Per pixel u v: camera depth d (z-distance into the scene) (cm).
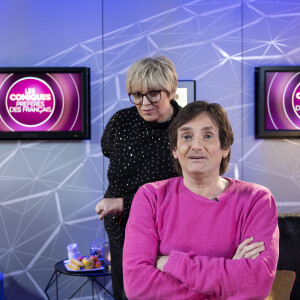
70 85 340
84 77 339
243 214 138
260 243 133
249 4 350
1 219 343
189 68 347
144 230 142
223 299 128
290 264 224
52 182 344
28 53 344
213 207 139
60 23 345
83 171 345
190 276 128
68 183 345
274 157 352
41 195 344
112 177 188
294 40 352
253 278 127
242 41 350
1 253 342
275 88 347
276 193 352
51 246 344
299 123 348
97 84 345
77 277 344
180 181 149
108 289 345
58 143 345
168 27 346
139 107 178
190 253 133
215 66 348
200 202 139
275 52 351
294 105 347
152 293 132
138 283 134
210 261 130
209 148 138
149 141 182
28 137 339
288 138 350
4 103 339
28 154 344
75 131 339
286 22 352
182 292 130
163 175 180
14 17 344
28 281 343
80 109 341
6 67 339
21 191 343
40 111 341
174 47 346
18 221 343
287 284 191
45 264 343
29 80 340
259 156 351
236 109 350
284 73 346
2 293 295
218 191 143
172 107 187
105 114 345
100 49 346
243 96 350
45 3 344
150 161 181
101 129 345
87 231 345
